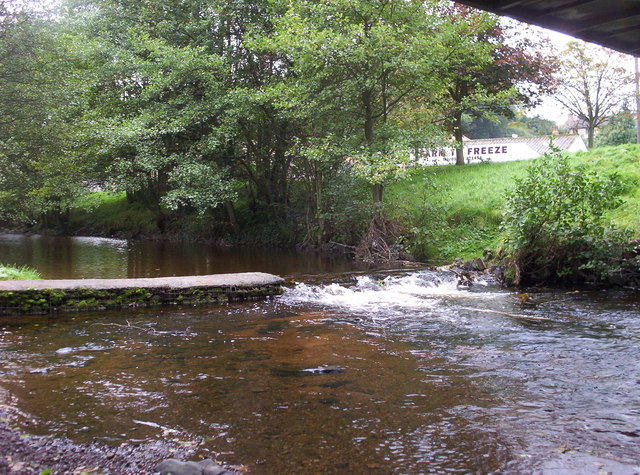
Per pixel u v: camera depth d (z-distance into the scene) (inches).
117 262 661.3
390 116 836.6
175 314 364.5
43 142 671.8
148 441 165.6
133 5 964.6
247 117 816.3
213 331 313.3
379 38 605.3
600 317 345.1
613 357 255.6
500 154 1827.0
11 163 652.1
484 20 713.0
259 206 1003.9
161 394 206.7
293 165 888.9
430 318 348.8
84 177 903.7
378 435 170.4
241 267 609.3
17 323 335.0
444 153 733.9
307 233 858.1
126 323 335.3
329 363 247.8
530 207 481.4
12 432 169.8
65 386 215.6
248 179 995.9
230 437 168.9
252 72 908.6
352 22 657.6
